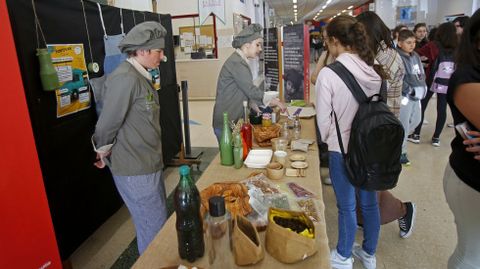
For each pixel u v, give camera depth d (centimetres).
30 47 185
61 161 213
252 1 1235
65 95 214
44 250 145
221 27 848
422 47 454
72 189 225
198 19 853
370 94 158
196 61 846
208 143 498
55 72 193
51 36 202
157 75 343
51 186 204
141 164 172
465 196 122
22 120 130
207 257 105
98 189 258
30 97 185
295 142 205
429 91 429
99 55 252
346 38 161
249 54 256
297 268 100
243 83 250
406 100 347
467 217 124
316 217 125
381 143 146
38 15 191
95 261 236
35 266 141
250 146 197
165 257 107
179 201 101
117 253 244
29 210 136
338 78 157
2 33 121
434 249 228
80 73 229
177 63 855
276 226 101
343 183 174
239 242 99
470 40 114
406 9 1220
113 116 159
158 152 182
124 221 290
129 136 169
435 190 314
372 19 212
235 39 253
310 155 191
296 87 354
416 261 216
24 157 132
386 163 149
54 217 207
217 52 857
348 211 181
